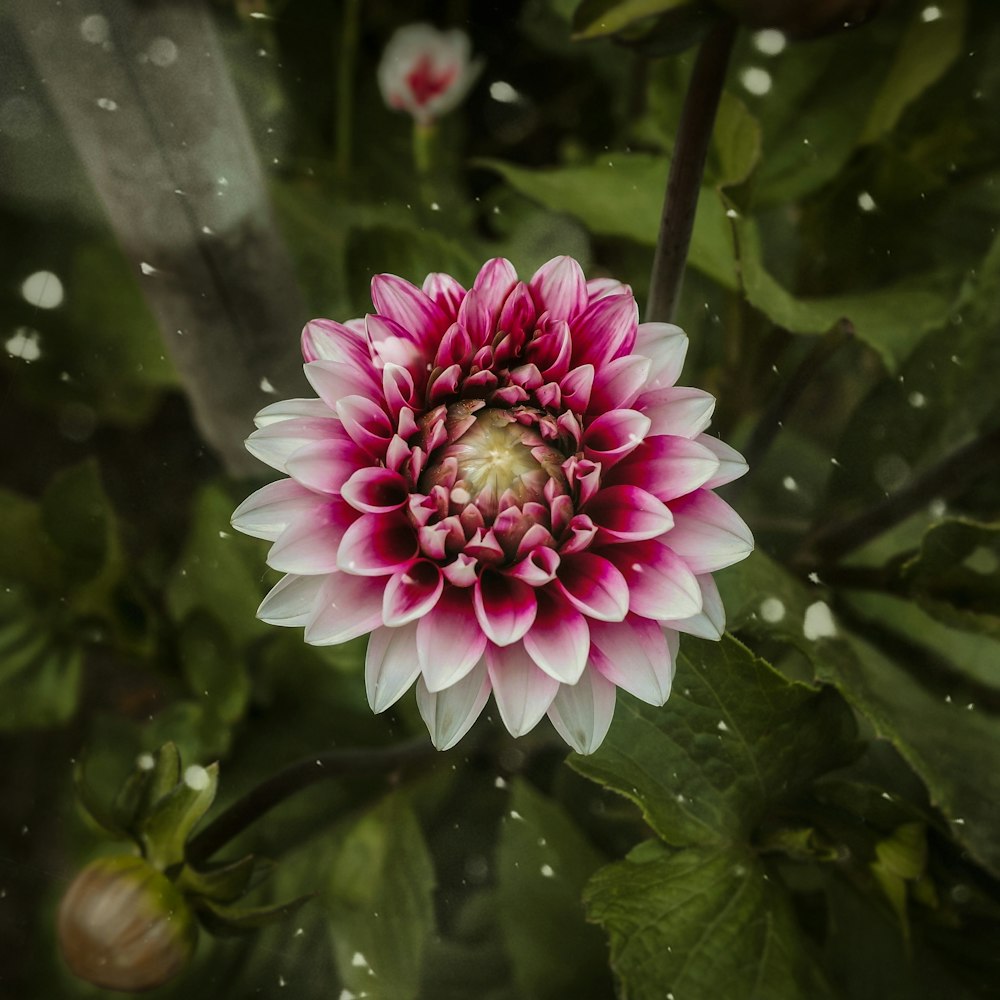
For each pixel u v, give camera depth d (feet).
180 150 1.22
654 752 1.06
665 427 0.89
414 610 0.83
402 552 0.86
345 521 0.87
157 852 1.05
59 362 1.61
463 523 0.86
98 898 1.03
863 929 1.20
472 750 1.37
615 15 0.86
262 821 1.37
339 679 1.43
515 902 1.33
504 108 1.81
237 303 1.35
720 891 1.07
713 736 1.06
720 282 1.32
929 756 1.24
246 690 1.40
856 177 1.47
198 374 1.44
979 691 1.36
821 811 1.13
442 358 0.88
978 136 1.48
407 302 0.90
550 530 0.87
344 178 1.63
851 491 1.35
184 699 1.46
